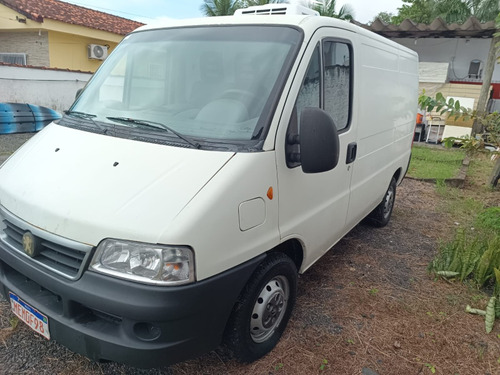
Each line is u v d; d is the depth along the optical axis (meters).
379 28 12.77
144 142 2.57
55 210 2.28
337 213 3.64
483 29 11.57
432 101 5.78
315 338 3.17
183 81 3.01
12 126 9.68
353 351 3.06
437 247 5.07
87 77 12.59
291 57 2.78
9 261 2.48
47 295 2.43
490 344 3.22
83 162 2.54
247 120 2.62
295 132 2.77
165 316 2.07
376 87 4.16
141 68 3.25
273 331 3.01
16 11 13.91
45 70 11.47
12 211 2.53
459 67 14.18
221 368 2.80
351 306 3.64
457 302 3.78
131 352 2.11
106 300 2.07
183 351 2.22
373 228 5.65
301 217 3.02
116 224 2.12
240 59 2.90
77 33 15.14
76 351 2.26
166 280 2.07
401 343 3.18
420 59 14.54
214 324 2.34
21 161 2.85
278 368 2.83
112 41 16.78
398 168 5.52
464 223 6.00
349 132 3.60
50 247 2.30
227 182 2.28
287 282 3.01
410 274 4.31
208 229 2.17
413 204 6.86
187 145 2.48
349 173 3.77
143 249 2.07
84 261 2.15
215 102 2.79
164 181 2.27
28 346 2.86
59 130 3.02
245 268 2.43
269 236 2.64
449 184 8.05
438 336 3.29
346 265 4.45
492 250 3.99
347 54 3.49
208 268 2.20
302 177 2.91
